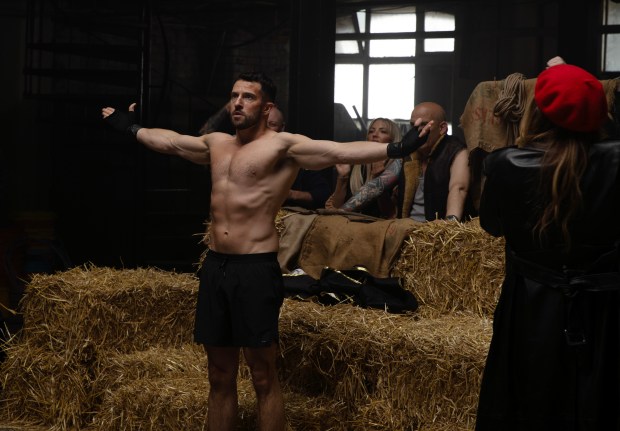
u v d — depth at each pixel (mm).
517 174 2607
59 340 4543
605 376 2547
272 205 3619
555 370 2561
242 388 4090
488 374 2686
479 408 2686
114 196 9469
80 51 8180
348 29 11281
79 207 9320
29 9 8453
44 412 4602
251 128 3686
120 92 9945
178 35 10922
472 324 3941
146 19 8141
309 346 4031
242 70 11180
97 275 4734
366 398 3863
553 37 9914
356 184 5223
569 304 2570
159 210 9859
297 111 6805
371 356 3855
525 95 4570
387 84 11461
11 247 6492
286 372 4242
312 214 4785
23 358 4629
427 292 4277
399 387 3766
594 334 2566
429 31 10945
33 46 8289
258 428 3760
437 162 4781
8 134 8914
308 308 4199
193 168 10047
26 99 8539
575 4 7359
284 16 11203
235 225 3580
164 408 3936
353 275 4379
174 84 10867
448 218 4625
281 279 3641
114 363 4422
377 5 9516
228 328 3576
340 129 11438
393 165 4941
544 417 2568
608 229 2559
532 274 2625
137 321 4641
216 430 3664
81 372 4512
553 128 2617
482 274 4188
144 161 7980
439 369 3625
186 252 9289
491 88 4680
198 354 4602
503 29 10211
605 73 8266
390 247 4379
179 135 3947
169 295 4734
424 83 11305
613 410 2549
